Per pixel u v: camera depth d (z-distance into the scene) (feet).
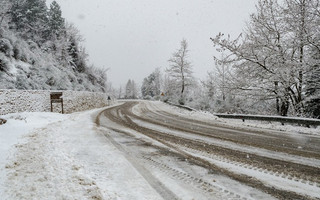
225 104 85.25
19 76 67.36
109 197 10.64
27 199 10.34
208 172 14.33
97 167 15.08
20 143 21.58
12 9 111.75
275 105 70.23
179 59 142.10
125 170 14.53
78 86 113.91
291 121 38.86
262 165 15.96
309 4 48.24
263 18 52.60
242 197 10.83
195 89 142.10
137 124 38.68
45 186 11.74
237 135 28.91
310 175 14.01
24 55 84.23
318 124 34.01
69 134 27.50
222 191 11.48
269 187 12.09
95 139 24.50
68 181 12.41
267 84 56.90
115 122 41.11
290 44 51.49
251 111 74.64
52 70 93.97
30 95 47.98
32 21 123.03
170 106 110.01
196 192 11.34
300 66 50.29
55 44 123.54
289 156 18.54
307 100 52.21
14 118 35.91
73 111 67.05
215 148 21.16
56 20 131.64
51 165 15.03
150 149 20.35
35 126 31.96
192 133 29.91
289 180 13.14
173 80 145.59
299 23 49.65
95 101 95.25
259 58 53.93
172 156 18.03
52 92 55.62
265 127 37.68
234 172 14.39
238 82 59.26
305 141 25.36
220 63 57.88
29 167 14.66
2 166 14.90
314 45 48.55
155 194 11.07
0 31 77.87
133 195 10.93
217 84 66.80
